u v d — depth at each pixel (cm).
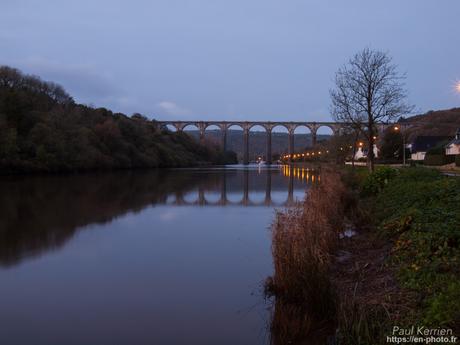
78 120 7544
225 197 3083
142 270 1121
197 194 3284
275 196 3175
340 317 664
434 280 729
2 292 952
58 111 6769
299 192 3525
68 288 978
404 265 862
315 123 15500
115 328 762
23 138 5641
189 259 1238
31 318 807
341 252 1144
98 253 1309
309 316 754
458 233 895
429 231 973
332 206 1478
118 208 2367
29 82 7894
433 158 5838
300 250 875
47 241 1474
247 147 16212
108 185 4062
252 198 3030
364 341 597
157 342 710
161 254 1298
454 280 688
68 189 3538
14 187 3656
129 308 852
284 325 724
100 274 1087
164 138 11231
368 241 1252
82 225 1798
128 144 8388
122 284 1003
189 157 11869
